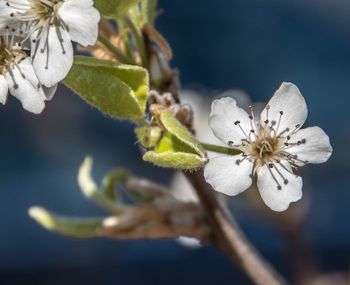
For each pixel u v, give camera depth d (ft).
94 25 0.74
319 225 1.63
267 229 1.58
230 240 0.86
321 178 1.66
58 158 1.69
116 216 0.87
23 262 1.61
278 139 0.77
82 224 0.87
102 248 1.63
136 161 1.68
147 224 0.86
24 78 0.75
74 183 1.66
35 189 1.65
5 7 0.75
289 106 0.77
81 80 0.76
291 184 0.76
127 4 0.77
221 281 1.61
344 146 1.69
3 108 1.69
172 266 1.62
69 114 1.70
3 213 1.63
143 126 0.77
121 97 0.76
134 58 0.83
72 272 1.62
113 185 0.89
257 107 1.39
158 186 0.88
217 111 0.77
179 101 0.82
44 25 0.75
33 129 1.69
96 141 1.70
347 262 1.61
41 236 1.62
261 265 0.87
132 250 1.63
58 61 0.74
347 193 1.66
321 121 1.74
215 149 0.78
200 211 0.86
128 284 1.61
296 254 1.15
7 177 1.66
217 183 0.75
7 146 1.68
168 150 0.76
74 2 0.74
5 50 0.76
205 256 1.62
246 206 1.10
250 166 0.76
